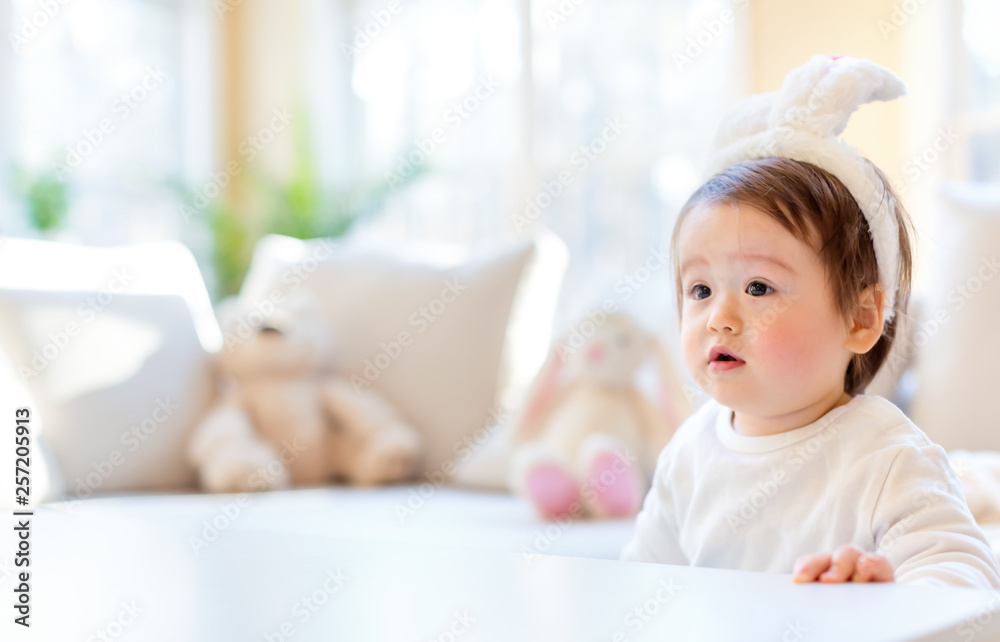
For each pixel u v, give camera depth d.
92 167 3.66
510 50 3.63
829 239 0.75
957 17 2.79
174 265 2.17
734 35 3.17
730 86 3.19
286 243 2.43
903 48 2.84
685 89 3.33
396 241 3.84
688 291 0.81
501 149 3.67
